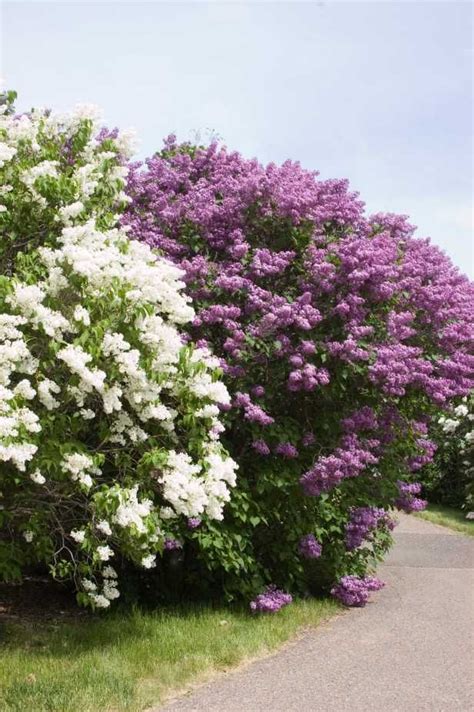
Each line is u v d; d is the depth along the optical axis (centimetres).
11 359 501
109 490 522
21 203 605
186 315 600
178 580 739
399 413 830
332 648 632
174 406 621
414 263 842
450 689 536
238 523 706
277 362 740
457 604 796
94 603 595
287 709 491
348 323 743
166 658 572
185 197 847
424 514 1567
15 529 634
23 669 530
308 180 842
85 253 540
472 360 819
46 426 524
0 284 513
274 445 743
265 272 749
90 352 512
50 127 672
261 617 698
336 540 810
